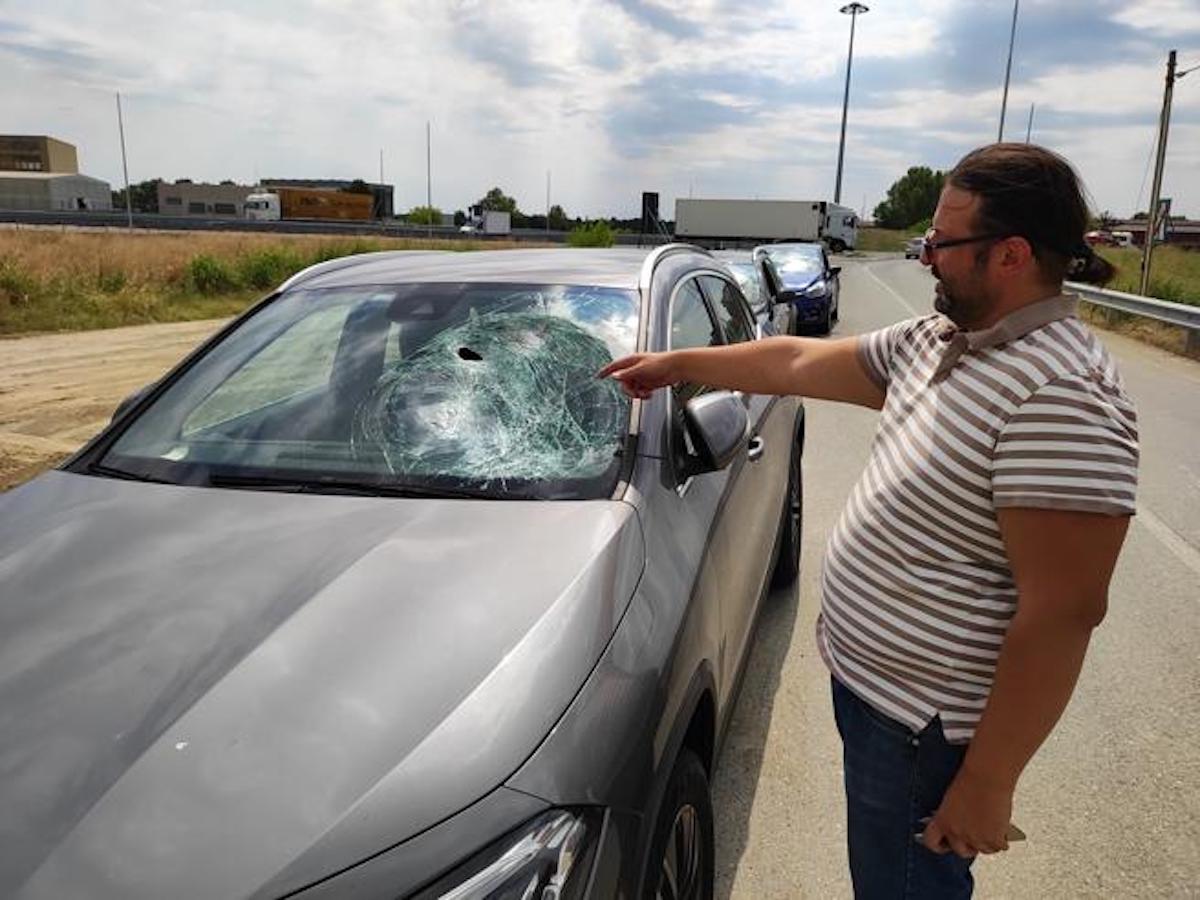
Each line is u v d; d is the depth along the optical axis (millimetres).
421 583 1847
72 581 1946
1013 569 1421
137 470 2502
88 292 16438
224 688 1583
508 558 1930
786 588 4555
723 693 2516
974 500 1471
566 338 2701
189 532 2117
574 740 1573
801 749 3238
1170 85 18594
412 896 1327
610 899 1532
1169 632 4121
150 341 13086
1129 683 3686
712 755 2330
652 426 2443
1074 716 3449
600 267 3131
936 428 1500
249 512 2201
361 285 3121
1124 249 33312
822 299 13828
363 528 2086
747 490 3139
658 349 2697
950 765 1625
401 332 2824
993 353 1451
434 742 1487
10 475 6141
